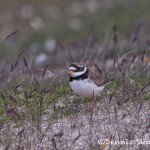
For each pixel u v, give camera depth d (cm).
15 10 4259
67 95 1478
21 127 1302
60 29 3734
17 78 1667
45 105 1409
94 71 1398
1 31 3653
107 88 1477
